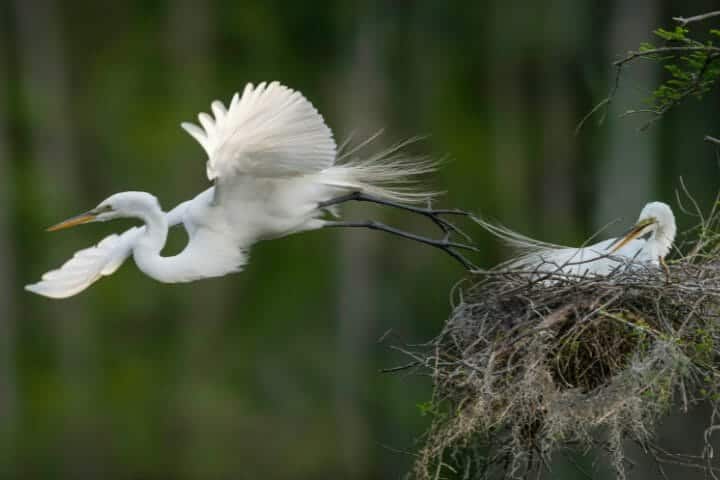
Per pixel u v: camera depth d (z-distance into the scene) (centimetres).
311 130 611
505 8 1938
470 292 627
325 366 1739
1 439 1636
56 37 1988
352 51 1927
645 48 549
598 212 1833
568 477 979
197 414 1650
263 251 1845
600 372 581
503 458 553
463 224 1839
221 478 1602
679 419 1235
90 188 1925
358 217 1803
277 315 1797
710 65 547
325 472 1612
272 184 660
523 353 560
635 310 579
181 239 1647
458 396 552
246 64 1983
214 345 1747
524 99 2008
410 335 1783
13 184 1828
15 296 1775
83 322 1755
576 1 1903
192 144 1864
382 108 1900
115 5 2038
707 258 614
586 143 1964
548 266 723
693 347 552
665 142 1833
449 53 2009
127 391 1694
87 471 1627
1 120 1864
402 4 1981
